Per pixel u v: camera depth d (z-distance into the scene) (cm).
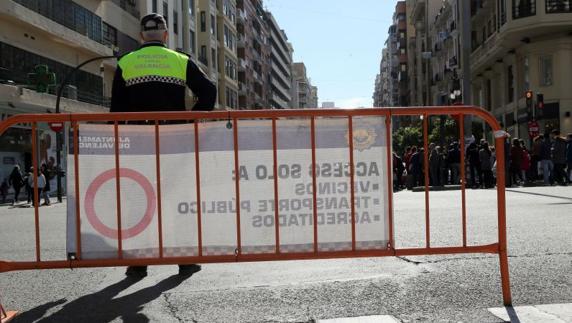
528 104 2292
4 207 2066
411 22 8350
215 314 400
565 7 2902
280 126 422
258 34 8938
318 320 377
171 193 421
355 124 426
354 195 426
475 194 1608
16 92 2572
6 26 2630
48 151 3031
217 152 423
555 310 384
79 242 416
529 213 981
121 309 420
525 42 3169
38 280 532
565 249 598
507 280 404
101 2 3544
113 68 3812
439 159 2147
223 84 5953
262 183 423
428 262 554
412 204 1300
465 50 2414
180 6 4647
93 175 418
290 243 424
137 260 416
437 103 6059
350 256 425
